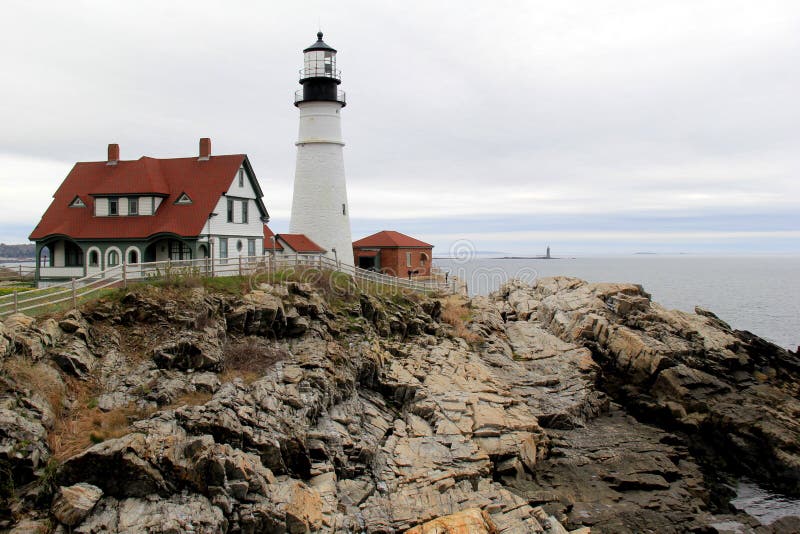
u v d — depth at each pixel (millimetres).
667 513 27078
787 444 33344
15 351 21094
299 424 24344
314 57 51031
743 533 26688
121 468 18797
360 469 25094
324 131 51438
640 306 45406
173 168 46500
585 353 41250
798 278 198625
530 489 27375
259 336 29641
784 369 42312
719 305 103812
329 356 29656
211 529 18719
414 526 22422
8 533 16859
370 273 45719
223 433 21516
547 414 34438
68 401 21422
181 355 25000
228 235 45250
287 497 20812
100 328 25047
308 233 51719
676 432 36594
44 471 18406
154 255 43531
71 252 44906
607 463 31047
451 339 39906
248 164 47438
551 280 52938
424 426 29328
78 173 47750
